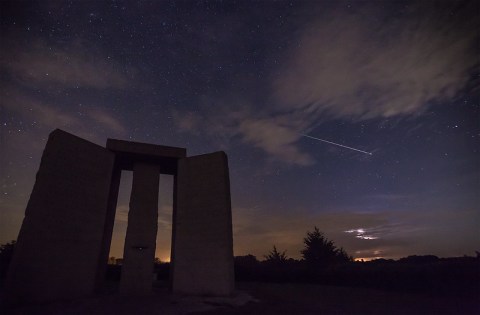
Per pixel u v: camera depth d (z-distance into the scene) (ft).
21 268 34.45
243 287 57.52
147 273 47.09
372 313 31.04
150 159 54.19
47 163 39.47
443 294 42.78
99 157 46.98
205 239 46.80
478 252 43.62
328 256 72.74
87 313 30.58
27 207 36.45
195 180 50.96
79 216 42.14
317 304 37.04
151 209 51.44
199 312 32.40
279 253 84.89
